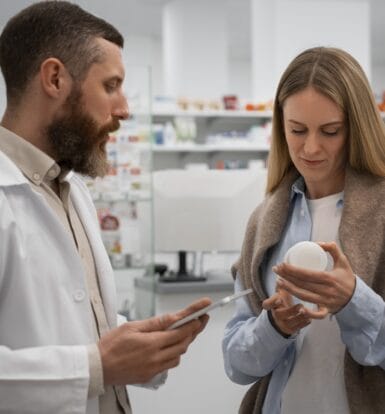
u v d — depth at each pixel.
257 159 7.50
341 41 6.93
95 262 1.48
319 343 1.46
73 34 1.31
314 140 1.41
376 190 1.43
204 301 1.21
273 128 1.61
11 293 1.21
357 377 1.39
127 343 1.16
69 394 1.13
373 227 1.40
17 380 1.11
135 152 2.75
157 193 2.90
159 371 1.19
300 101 1.41
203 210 2.88
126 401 1.42
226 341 1.59
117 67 1.36
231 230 2.90
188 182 2.90
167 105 6.81
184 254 2.98
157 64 10.89
